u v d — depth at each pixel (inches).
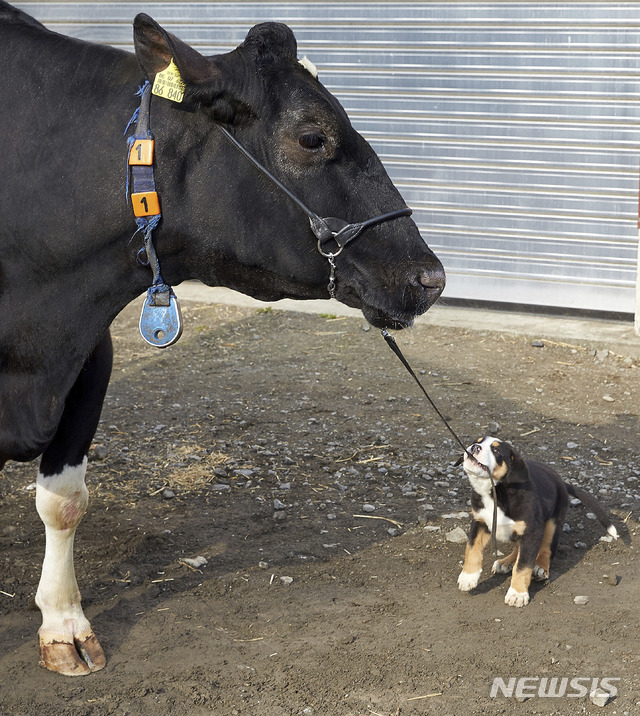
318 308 366.3
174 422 257.0
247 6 377.4
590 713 137.8
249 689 143.8
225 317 358.6
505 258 363.6
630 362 305.3
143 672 148.5
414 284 130.6
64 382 137.2
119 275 134.6
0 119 132.0
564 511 180.2
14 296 134.3
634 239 342.6
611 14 328.5
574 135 343.6
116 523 198.7
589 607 167.0
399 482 221.3
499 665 149.6
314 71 129.3
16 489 215.5
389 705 139.9
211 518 202.7
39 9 403.5
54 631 149.8
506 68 347.3
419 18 354.6
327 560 185.5
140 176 127.4
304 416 262.5
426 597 171.8
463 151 360.8
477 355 314.3
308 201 128.1
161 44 121.3
